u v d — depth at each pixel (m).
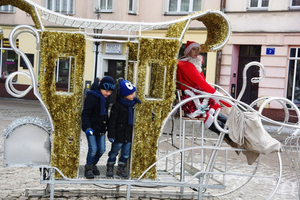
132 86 4.93
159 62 4.95
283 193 6.33
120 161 5.14
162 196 5.82
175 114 5.76
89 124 4.80
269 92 16.86
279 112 16.38
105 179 4.96
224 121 5.65
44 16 5.41
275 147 5.19
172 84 5.00
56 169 4.73
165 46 4.92
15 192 5.52
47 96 4.67
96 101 4.92
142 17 19.27
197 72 5.50
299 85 16.45
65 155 4.79
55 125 4.73
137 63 4.89
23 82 21.69
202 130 5.41
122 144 5.10
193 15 5.08
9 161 4.72
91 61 19.53
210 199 5.86
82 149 8.72
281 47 16.53
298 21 16.20
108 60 19.75
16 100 21.09
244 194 6.21
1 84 21.91
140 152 5.03
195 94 5.48
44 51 4.61
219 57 17.52
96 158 5.15
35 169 6.93
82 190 5.67
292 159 6.02
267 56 16.83
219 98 5.27
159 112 5.02
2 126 11.44
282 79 16.61
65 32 4.64
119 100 5.00
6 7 21.50
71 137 4.87
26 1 4.62
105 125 5.07
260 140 5.16
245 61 17.73
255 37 17.00
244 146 5.35
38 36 4.62
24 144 4.75
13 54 21.70
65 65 19.42
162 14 18.83
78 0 20.42
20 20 21.44
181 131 5.52
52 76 4.66
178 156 8.47
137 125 5.00
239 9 17.19
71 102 4.75
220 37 5.48
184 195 5.86
